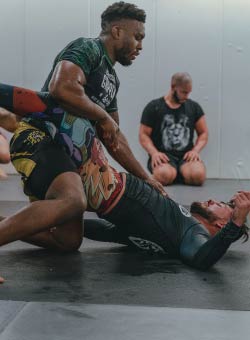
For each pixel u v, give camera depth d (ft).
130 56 8.36
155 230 8.36
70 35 18.43
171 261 8.40
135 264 8.20
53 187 7.54
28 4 18.39
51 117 7.95
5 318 5.89
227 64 18.44
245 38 18.33
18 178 17.74
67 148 7.94
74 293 6.77
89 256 8.64
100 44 8.10
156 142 17.56
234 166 18.66
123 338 5.43
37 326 5.70
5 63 18.62
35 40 18.49
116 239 9.02
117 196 8.31
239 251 9.08
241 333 5.59
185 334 5.55
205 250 7.82
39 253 8.76
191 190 15.97
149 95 18.60
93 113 7.64
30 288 6.93
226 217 8.75
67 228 8.60
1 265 8.02
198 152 17.34
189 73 18.49
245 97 18.49
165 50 18.47
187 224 8.36
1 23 18.51
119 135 8.82
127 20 8.17
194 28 18.38
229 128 18.58
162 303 6.44
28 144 7.98
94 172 8.20
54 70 7.70
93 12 18.30
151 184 8.89
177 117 17.40
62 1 18.33
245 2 18.22
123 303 6.42
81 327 5.69
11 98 7.84
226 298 6.66
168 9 18.35
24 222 7.06
